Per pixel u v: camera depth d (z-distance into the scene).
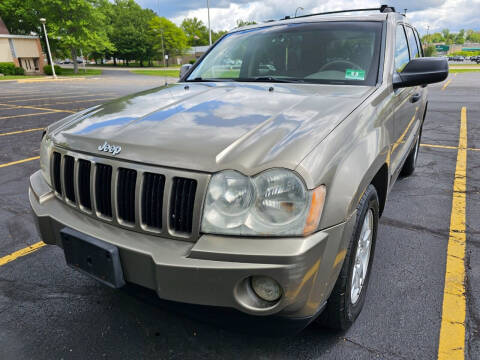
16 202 4.07
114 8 77.56
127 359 1.94
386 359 1.90
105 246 1.68
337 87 2.45
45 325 2.20
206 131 1.79
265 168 1.51
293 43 2.94
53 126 2.38
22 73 40.44
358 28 2.86
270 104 2.09
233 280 1.48
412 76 2.51
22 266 2.84
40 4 45.28
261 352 1.96
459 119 8.66
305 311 1.58
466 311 2.25
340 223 1.60
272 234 1.49
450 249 2.96
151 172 1.65
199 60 3.39
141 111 2.16
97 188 1.83
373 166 1.89
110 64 88.69
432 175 4.77
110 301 2.42
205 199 1.56
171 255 1.55
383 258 2.84
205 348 2.01
